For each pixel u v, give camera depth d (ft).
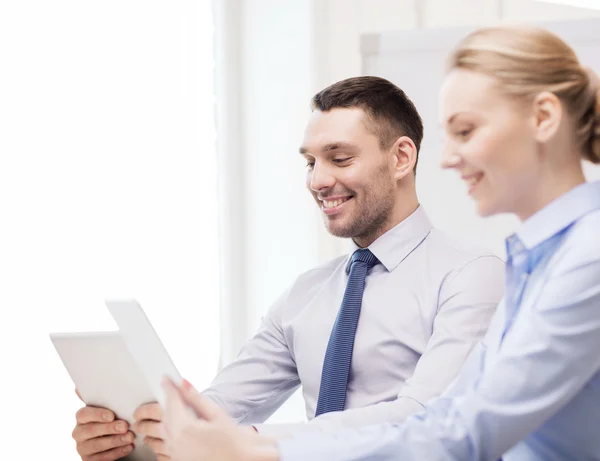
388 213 5.65
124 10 9.14
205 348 9.40
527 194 3.51
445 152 3.51
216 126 9.54
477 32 3.49
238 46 9.52
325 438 3.28
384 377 5.50
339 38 9.25
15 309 8.53
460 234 7.84
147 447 4.92
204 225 9.46
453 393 3.83
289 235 9.33
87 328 8.79
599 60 7.47
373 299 5.63
